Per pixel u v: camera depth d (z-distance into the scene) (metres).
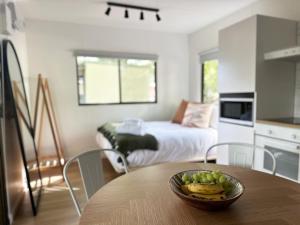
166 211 0.88
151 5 3.05
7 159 2.11
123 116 4.20
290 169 2.04
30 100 3.60
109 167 3.50
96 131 4.03
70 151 3.88
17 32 3.02
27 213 2.15
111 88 4.11
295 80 2.56
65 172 1.24
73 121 3.88
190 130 3.21
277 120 2.28
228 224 0.79
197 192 0.88
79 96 3.91
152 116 4.41
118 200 0.98
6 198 1.94
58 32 3.69
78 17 3.50
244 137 2.52
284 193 1.04
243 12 3.17
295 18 2.50
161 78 4.42
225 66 2.77
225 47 2.75
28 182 2.16
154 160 2.71
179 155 2.87
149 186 1.13
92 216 0.85
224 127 2.83
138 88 4.30
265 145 2.26
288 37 2.47
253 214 0.86
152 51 4.30
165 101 4.49
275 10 2.71
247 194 1.03
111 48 4.02
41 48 3.61
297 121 2.20
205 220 0.82
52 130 3.38
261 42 2.34
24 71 3.38
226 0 2.90
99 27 3.91
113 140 2.68
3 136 2.00
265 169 2.29
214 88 3.96
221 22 3.60
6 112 2.13
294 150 1.97
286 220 0.82
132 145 2.60
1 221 1.89
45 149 3.71
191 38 4.45
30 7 3.06
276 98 2.46
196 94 4.37
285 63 2.48
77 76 3.86
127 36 4.10
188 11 3.28
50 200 2.41
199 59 4.23
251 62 2.38
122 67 4.16
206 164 1.52
